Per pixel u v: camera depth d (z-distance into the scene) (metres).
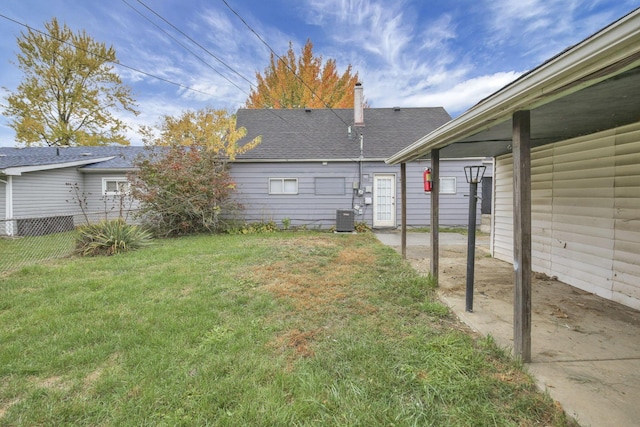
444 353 2.28
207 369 2.11
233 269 4.78
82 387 1.95
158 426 1.62
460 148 4.30
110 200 11.20
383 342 2.50
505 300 3.49
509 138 3.59
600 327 2.77
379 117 11.87
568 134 3.81
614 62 1.38
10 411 1.74
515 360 2.16
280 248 6.50
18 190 9.22
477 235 8.88
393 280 4.22
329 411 1.72
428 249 6.68
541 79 1.69
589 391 1.85
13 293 3.67
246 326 2.80
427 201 10.22
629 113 2.70
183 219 8.69
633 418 1.62
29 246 6.63
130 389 1.91
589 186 3.78
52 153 12.96
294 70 15.98
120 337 2.56
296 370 2.11
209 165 9.12
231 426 1.61
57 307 3.22
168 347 2.41
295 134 11.07
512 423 1.62
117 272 4.64
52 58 16.19
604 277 3.57
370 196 10.16
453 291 3.80
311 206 10.22
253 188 10.17
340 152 10.26
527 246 2.16
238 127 11.30
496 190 5.90
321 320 2.96
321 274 4.54
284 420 1.65
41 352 2.34
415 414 1.69
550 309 3.21
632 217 3.24
